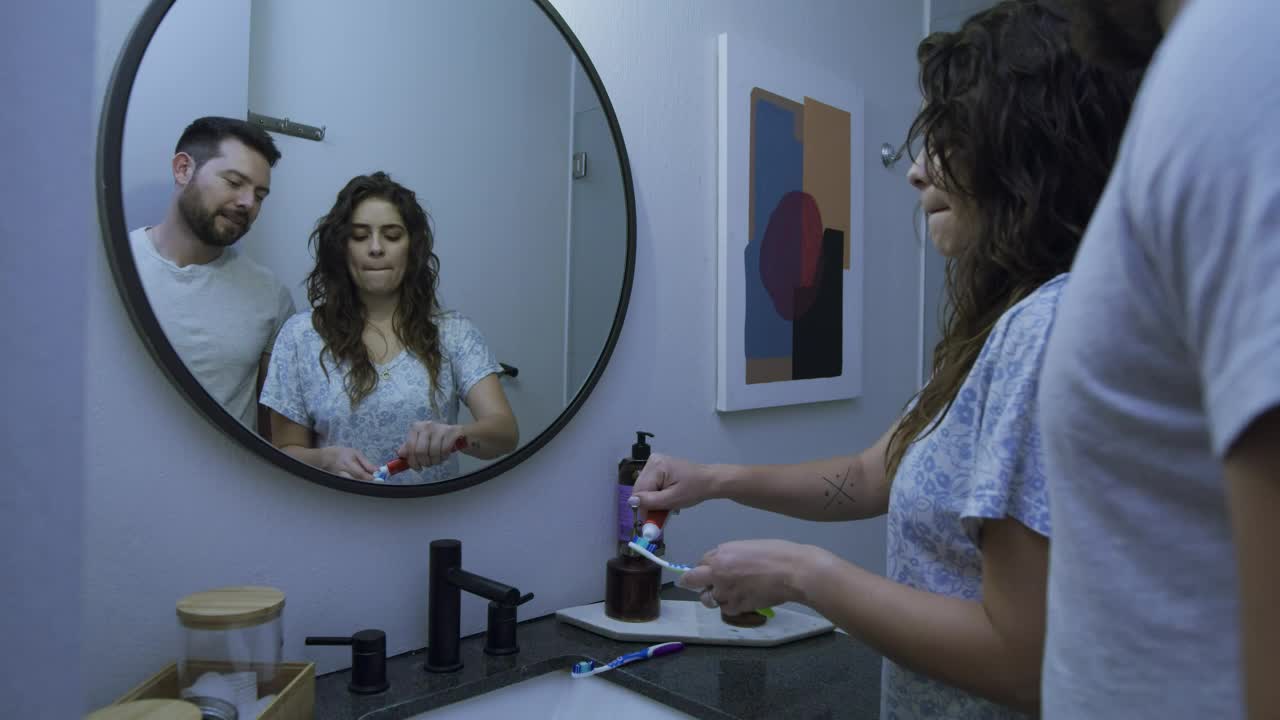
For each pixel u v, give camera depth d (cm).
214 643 83
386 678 102
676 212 145
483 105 115
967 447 67
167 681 88
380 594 110
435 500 115
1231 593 34
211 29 91
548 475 128
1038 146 68
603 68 133
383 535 110
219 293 92
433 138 110
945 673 62
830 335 175
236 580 97
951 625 62
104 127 85
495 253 117
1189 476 34
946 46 73
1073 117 67
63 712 37
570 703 113
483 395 116
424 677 105
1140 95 34
